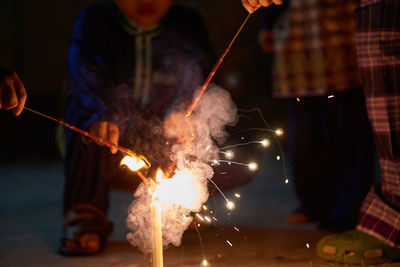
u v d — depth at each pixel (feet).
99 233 8.95
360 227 7.89
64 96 9.77
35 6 27.09
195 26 10.37
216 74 10.12
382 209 7.72
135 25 9.82
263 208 12.86
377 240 7.63
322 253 7.89
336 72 10.62
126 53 9.78
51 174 20.61
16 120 26.73
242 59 27.02
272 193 15.07
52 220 12.14
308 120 11.16
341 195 10.81
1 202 14.73
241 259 8.19
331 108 10.74
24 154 26.30
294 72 11.11
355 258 7.57
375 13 7.59
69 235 8.93
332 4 10.61
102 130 8.24
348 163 10.74
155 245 5.79
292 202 13.60
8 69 6.22
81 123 8.99
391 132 7.54
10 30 26.99
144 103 9.67
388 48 7.51
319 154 11.13
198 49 10.12
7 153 26.40
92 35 9.70
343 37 10.54
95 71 9.33
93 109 8.85
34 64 27.25
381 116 7.64
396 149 7.55
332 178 11.15
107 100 9.22
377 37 7.55
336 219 10.53
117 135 8.26
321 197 11.20
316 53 10.79
